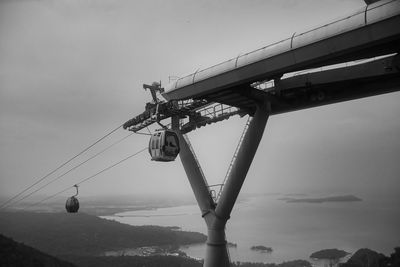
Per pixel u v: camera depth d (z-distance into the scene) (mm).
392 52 18312
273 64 19156
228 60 21078
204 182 27828
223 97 23922
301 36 17969
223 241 26609
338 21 16859
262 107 24297
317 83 23109
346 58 18984
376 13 15625
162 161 23344
